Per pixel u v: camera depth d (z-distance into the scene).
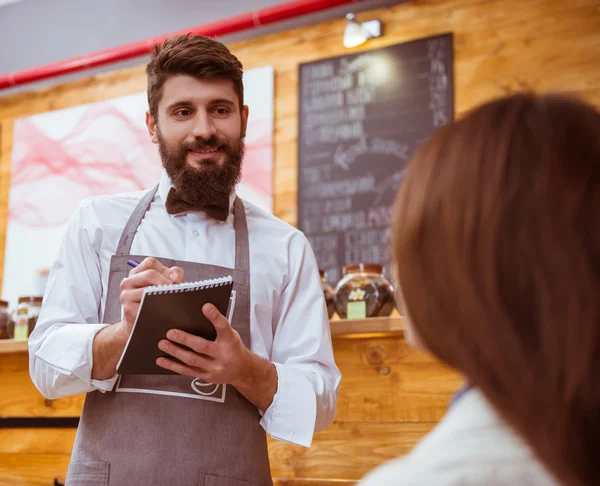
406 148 3.74
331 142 3.93
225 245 1.71
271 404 1.54
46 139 4.61
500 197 0.57
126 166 4.34
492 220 0.57
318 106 4.00
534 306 0.56
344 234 3.79
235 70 1.71
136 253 1.65
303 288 1.75
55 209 4.48
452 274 0.58
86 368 1.48
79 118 4.54
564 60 3.52
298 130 4.02
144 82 4.43
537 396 0.54
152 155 4.28
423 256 0.61
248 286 1.65
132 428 1.49
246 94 4.16
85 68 4.41
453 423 0.60
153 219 1.72
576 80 3.47
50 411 2.29
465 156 0.61
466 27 3.76
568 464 0.53
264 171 4.03
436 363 1.96
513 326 0.56
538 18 3.61
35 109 4.73
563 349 0.54
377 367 2.03
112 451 1.48
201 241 1.70
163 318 1.28
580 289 0.54
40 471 2.25
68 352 1.49
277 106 4.12
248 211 1.83
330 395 1.62
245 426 1.55
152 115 1.75
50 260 4.43
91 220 1.69
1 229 4.63
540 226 0.56
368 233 3.74
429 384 1.96
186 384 1.52
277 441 2.09
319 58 4.07
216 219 1.72
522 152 0.58
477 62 3.70
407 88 3.81
